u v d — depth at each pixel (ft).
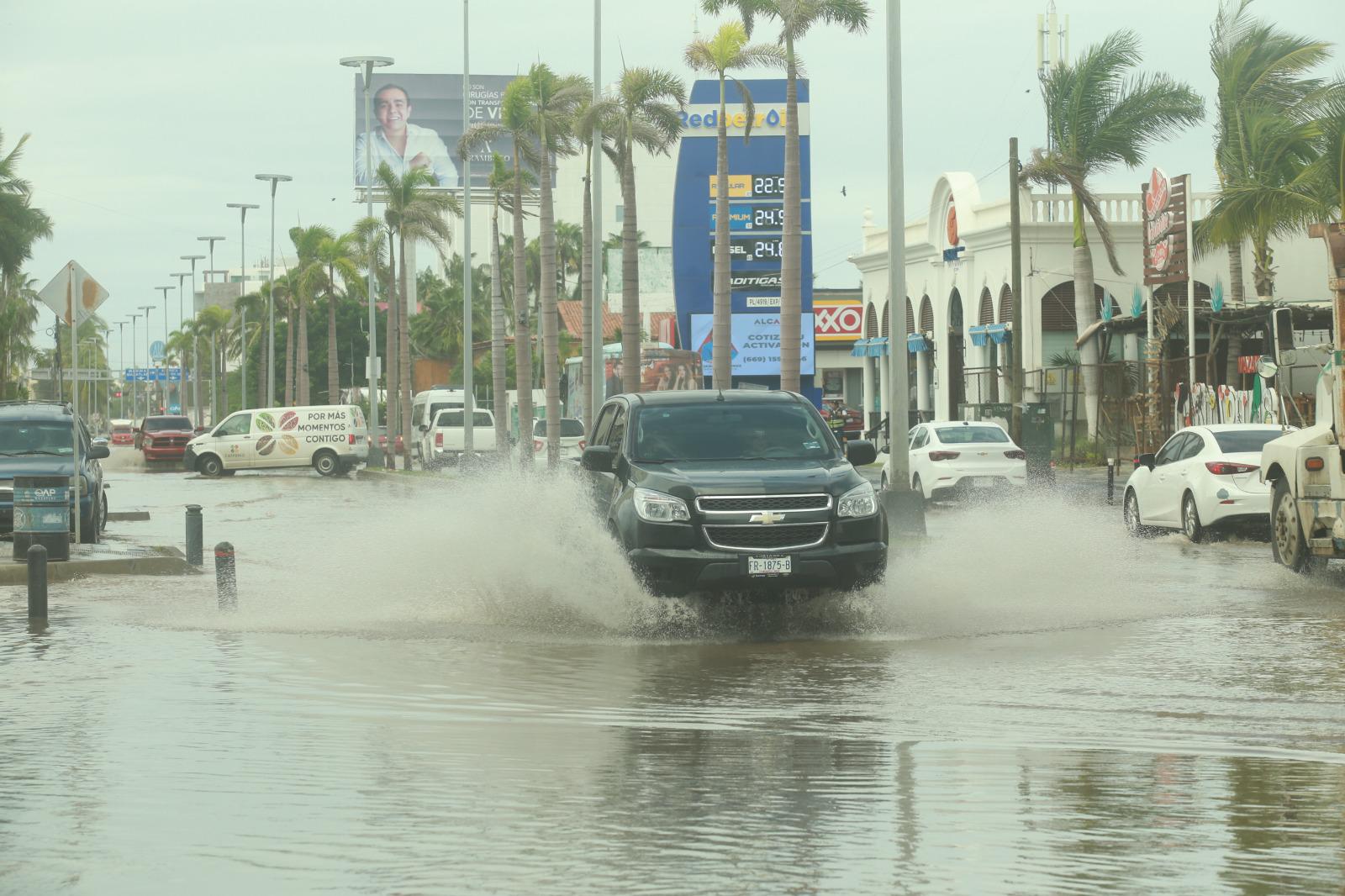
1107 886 42.47
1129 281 394.93
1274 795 53.57
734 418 110.52
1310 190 264.11
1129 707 71.56
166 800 53.67
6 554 161.99
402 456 544.62
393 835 48.65
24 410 198.80
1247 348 360.28
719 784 55.83
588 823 50.08
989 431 245.24
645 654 91.25
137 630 105.09
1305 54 319.27
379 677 82.69
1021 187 388.37
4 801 53.67
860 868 44.39
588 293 386.32
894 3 180.45
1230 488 161.58
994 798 53.36
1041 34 438.40
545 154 374.22
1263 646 91.50
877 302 519.60
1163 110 347.15
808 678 81.10
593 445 117.08
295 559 163.84
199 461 445.37
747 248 622.13
